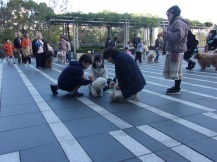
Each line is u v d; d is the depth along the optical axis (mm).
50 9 33406
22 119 3988
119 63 4609
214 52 10430
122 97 4871
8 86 6887
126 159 2641
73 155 2764
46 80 7871
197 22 28797
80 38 31000
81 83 5340
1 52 20250
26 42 13273
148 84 6902
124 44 24094
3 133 3420
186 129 3428
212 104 4672
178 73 5367
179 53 5234
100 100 5090
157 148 2873
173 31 5180
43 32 33875
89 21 21609
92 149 2887
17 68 11711
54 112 4328
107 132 3369
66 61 15148
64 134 3338
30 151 2885
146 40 27172
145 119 3861
